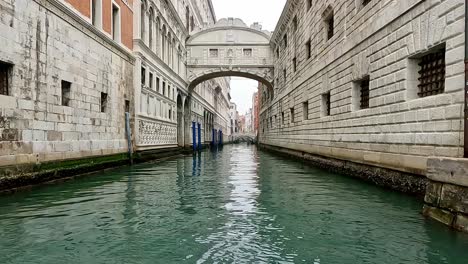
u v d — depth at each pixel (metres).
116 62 14.47
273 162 18.80
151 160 18.22
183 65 28.08
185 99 29.36
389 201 7.36
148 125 18.12
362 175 10.39
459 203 5.01
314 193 8.47
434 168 5.61
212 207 6.94
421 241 4.76
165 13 22.17
